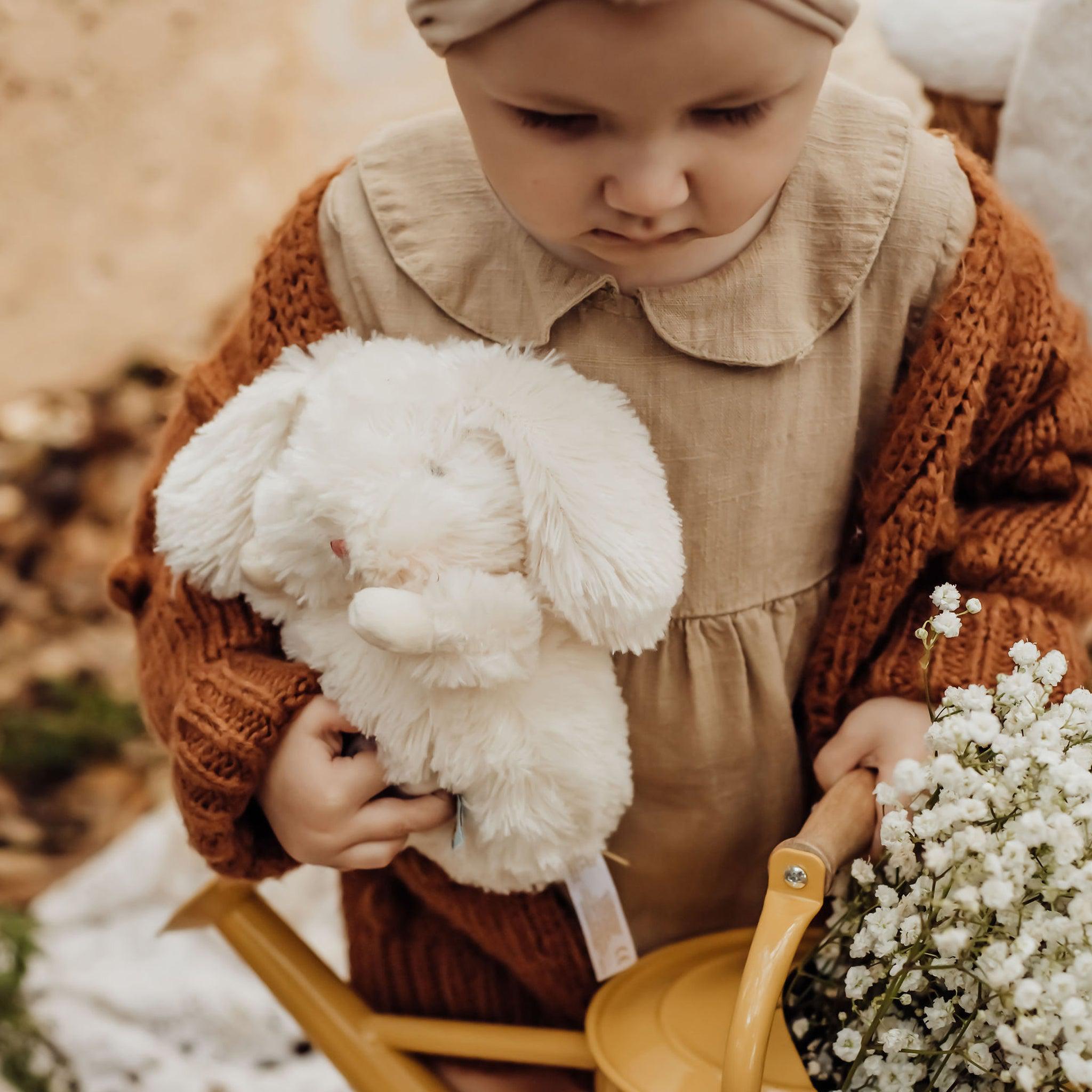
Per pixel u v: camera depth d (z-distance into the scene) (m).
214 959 1.67
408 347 0.82
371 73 2.93
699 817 0.98
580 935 1.00
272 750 0.86
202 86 2.96
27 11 2.94
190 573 0.88
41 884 2.07
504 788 0.80
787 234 0.87
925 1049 0.76
